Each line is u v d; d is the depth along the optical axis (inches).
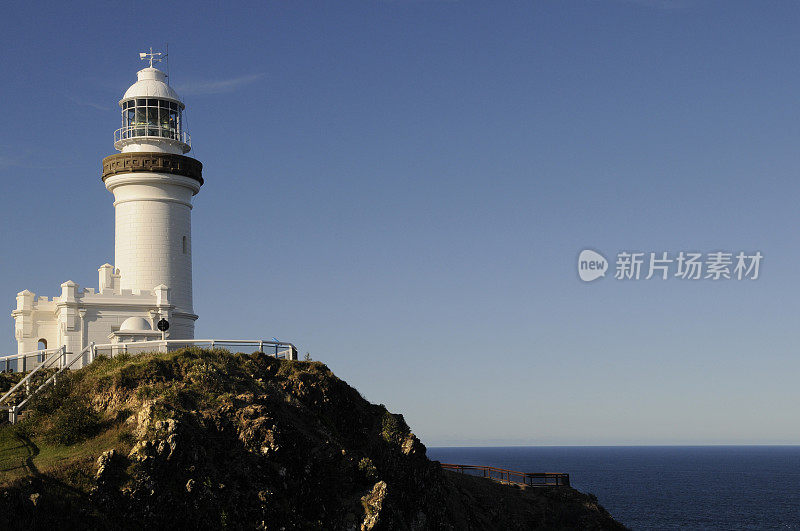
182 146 2588.6
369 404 1985.7
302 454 1544.0
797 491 7691.9
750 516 5565.9
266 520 1395.2
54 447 1432.1
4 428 1549.0
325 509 1519.4
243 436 1488.7
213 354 1791.3
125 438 1396.4
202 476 1371.8
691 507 6112.2
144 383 1574.8
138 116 2541.8
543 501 2581.2
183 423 1418.6
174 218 2506.2
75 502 1221.1
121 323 2274.9
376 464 1749.5
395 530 1589.6
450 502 2057.1
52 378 1728.6
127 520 1255.5
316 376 1844.2
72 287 2220.7
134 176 2444.6
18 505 1162.6
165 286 2337.6
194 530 1311.5
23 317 2338.8
